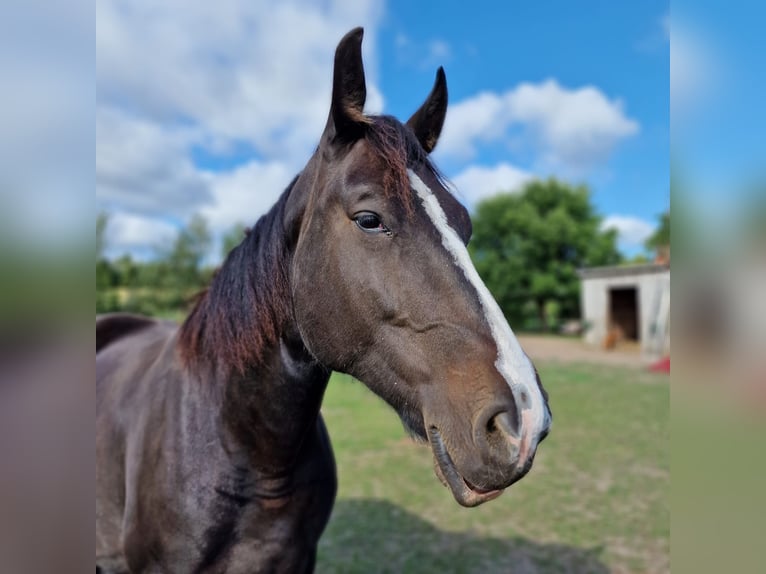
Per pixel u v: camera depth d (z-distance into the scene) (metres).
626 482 5.38
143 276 28.64
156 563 1.78
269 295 1.70
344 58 1.50
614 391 10.68
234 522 1.74
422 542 4.10
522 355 1.33
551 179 33.34
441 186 1.55
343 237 1.48
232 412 1.72
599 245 31.28
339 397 10.19
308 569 2.00
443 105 1.98
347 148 1.56
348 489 5.20
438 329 1.38
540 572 3.67
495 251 32.97
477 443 1.24
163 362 2.06
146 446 1.86
